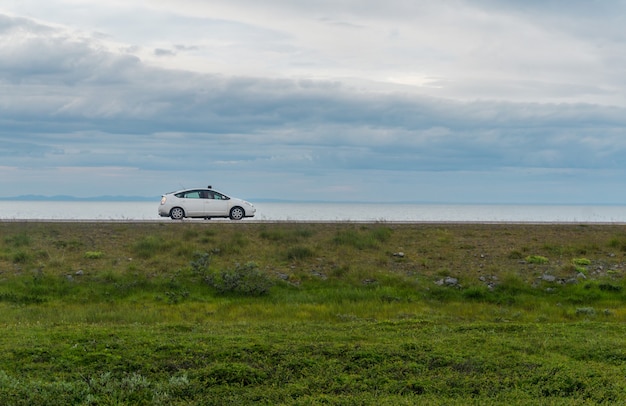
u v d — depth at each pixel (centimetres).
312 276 2048
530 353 1152
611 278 2088
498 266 2183
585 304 1883
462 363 1062
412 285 1983
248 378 983
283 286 1972
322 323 1464
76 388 915
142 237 2486
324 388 954
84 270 2028
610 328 1402
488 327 1387
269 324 1430
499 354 1128
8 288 1847
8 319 1509
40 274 1939
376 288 1953
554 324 1453
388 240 2522
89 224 2795
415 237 2577
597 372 1024
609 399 914
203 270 1998
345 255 2286
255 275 1958
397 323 1445
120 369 1021
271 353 1098
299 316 1636
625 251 2414
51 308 1698
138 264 2109
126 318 1548
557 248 2423
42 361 1055
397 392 948
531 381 988
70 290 1870
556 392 949
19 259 2119
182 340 1186
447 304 1842
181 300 1819
